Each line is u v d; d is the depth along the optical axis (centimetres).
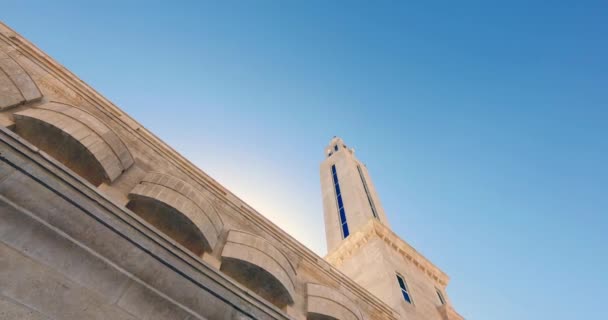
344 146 5506
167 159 1435
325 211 4156
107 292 712
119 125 1375
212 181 1526
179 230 1191
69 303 654
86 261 722
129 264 775
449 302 2839
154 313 747
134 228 849
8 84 1088
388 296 2275
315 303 1398
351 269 2811
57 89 1288
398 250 2941
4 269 622
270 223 1623
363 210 3634
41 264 667
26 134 1063
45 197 735
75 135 1088
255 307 973
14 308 593
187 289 834
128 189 1190
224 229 1377
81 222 756
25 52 1281
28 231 686
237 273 1256
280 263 1352
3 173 710
